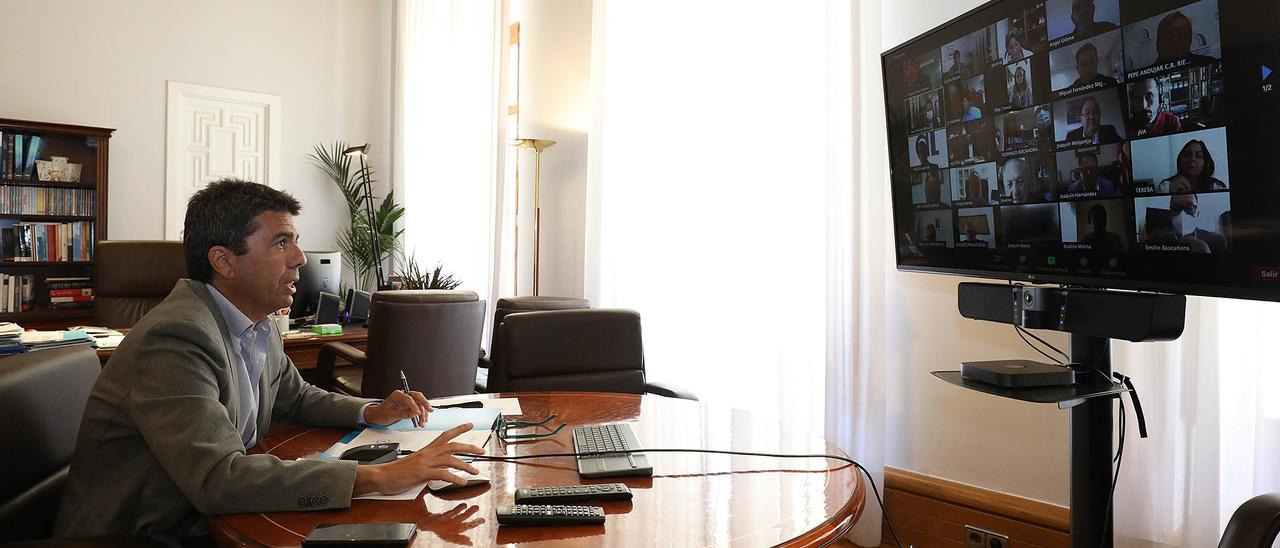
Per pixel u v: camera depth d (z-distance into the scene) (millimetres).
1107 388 2014
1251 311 2424
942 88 2553
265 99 6672
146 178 6172
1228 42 1703
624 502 1403
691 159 4125
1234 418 2479
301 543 1208
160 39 6215
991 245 2410
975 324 3104
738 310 3910
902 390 3348
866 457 3328
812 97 3564
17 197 5480
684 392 2873
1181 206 1830
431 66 6500
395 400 1915
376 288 7094
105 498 1511
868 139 3299
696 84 4098
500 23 5500
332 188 7062
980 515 3076
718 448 1790
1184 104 1806
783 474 1593
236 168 6578
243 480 1348
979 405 3113
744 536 1248
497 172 5480
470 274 6055
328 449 1728
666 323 4242
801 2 3613
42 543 1276
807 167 3602
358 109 7156
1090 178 2053
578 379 2797
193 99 6359
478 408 2148
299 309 4598
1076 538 2111
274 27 6730
